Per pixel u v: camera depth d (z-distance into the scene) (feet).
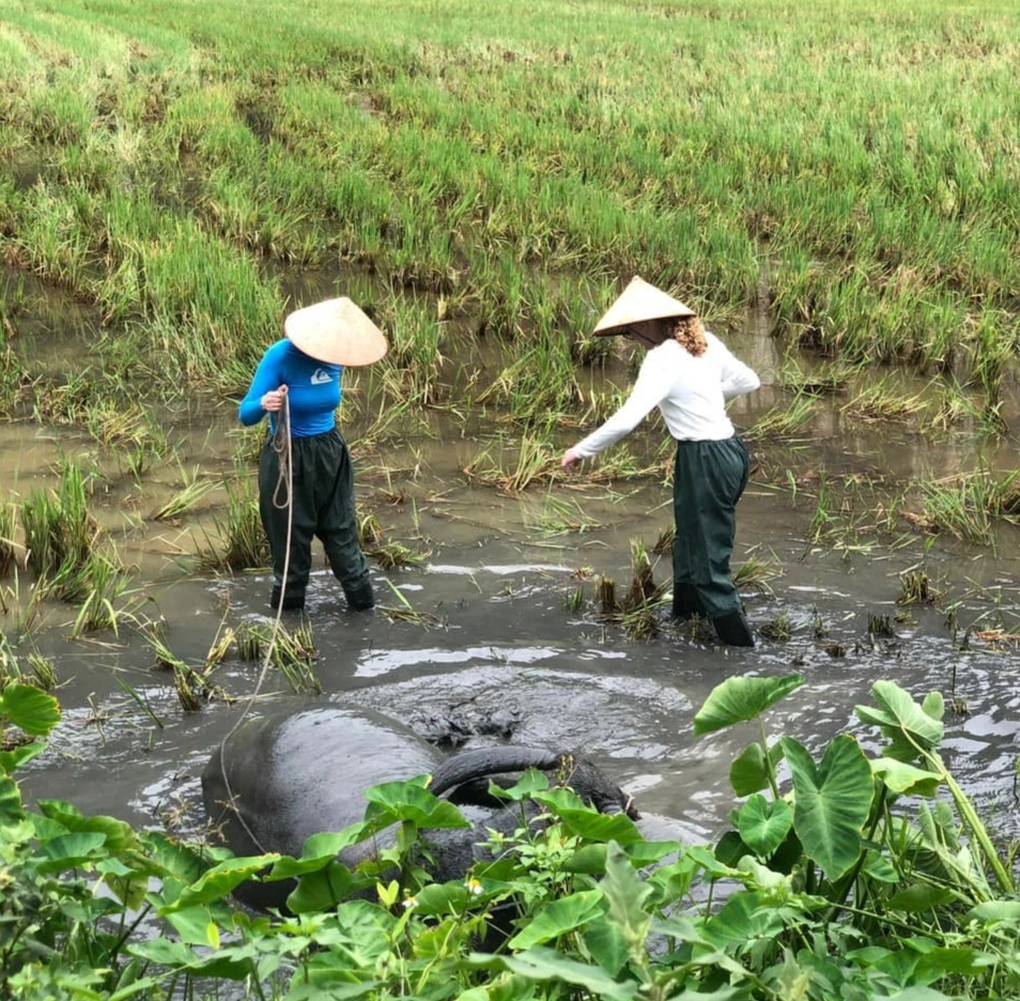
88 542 24.07
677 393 21.35
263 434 30.27
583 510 27.37
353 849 12.73
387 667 20.66
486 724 18.60
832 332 37.42
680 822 15.62
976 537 26.18
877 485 28.96
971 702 19.56
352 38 84.07
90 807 16.21
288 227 45.19
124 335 36.81
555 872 10.77
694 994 8.41
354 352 21.20
